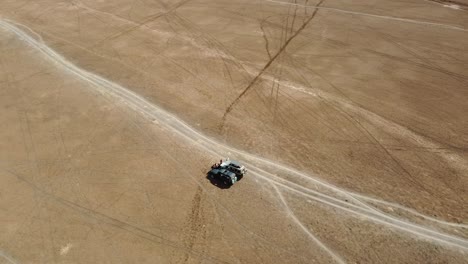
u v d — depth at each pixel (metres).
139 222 16.38
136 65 27.77
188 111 23.09
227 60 27.92
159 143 20.66
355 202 17.09
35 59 28.86
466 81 24.94
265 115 22.53
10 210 17.19
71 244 15.59
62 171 19.08
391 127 21.38
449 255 14.82
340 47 29.02
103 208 17.06
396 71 26.14
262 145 20.42
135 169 19.03
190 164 19.28
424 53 27.95
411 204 16.97
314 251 15.00
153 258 14.89
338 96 23.91
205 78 26.06
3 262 15.03
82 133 21.45
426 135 20.80
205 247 15.24
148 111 23.12
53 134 21.47
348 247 15.16
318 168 18.94
